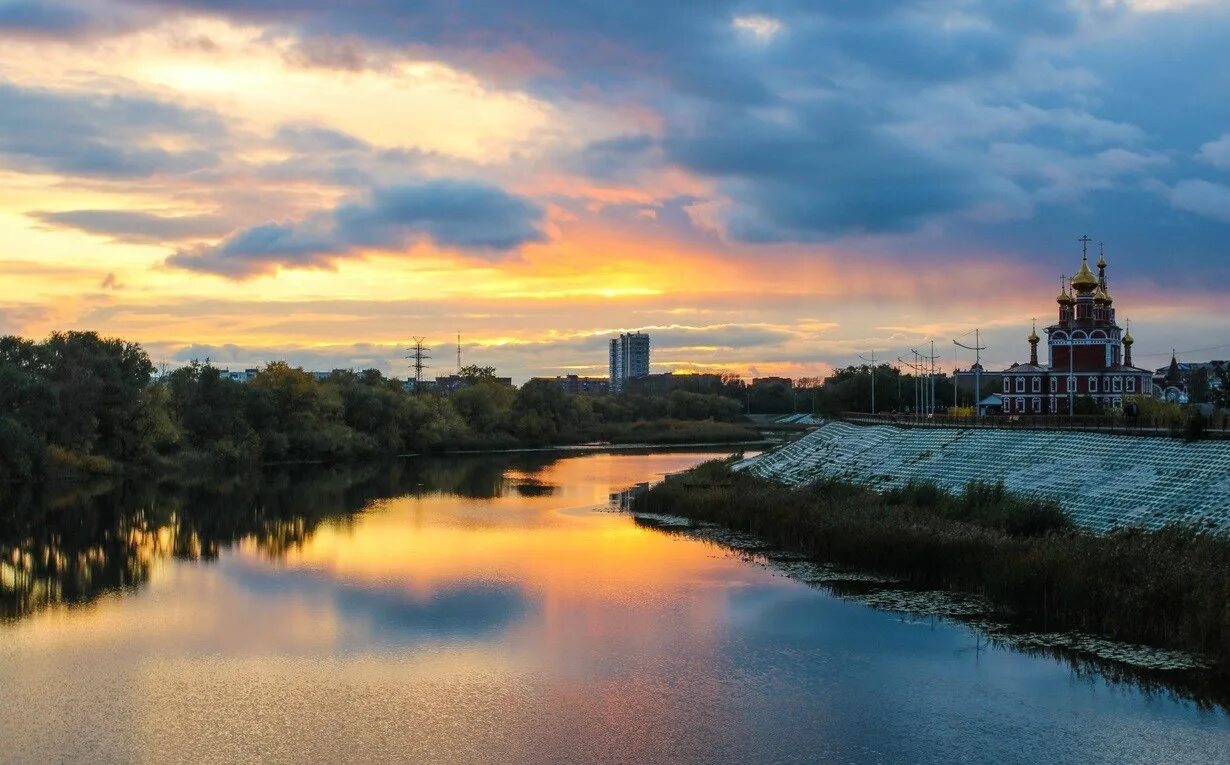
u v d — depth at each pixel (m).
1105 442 83.44
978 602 60.47
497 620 58.31
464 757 39.38
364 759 39.25
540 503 113.50
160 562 77.44
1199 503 64.25
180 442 156.38
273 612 60.78
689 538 85.50
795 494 93.06
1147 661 48.25
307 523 97.94
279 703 45.16
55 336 146.00
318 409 184.88
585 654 51.72
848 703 44.47
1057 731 41.16
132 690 46.91
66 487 129.25
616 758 39.19
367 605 62.19
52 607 62.53
